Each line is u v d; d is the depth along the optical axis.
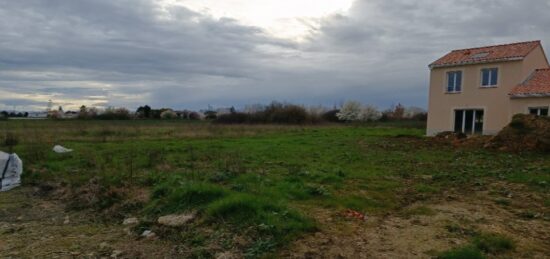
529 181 10.50
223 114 53.00
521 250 5.52
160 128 34.31
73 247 5.78
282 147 18.84
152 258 5.33
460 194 9.13
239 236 5.74
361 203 7.96
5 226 6.93
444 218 7.02
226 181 9.51
